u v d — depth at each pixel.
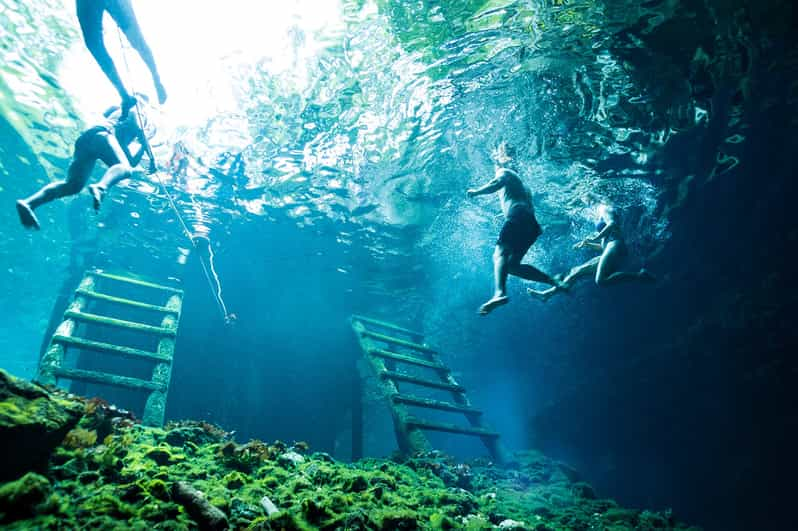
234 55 9.00
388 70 8.90
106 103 10.34
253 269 13.09
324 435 12.71
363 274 14.98
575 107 9.25
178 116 10.02
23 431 2.53
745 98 8.87
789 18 7.20
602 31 7.69
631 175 10.91
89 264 10.27
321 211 12.36
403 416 7.72
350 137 10.38
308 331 13.80
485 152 10.51
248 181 11.23
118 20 4.12
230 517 2.96
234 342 12.10
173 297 8.07
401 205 12.33
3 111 10.83
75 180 4.51
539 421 18.44
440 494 4.75
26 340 30.97
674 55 8.02
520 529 4.37
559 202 12.03
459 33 8.02
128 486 2.87
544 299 5.84
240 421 11.32
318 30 8.38
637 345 15.82
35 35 8.76
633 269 13.99
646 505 16.16
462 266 15.41
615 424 16.83
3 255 19.41
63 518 2.37
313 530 3.01
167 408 10.44
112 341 9.71
